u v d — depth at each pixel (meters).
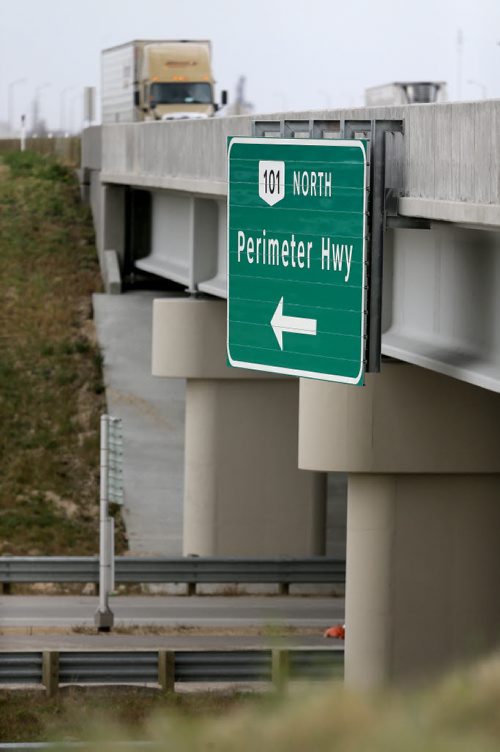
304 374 38.44
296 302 38.50
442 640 43.78
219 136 53.28
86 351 84.62
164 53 116.69
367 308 36.28
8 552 66.31
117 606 58.81
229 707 39.31
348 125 36.91
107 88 127.62
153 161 67.56
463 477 43.78
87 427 77.38
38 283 93.50
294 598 62.03
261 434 64.94
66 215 104.62
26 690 42.78
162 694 41.94
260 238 39.66
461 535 43.81
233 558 61.44
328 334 37.56
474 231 34.69
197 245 62.84
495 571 44.00
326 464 43.22
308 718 19.39
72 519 69.88
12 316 89.12
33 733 36.69
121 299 89.44
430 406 43.00
